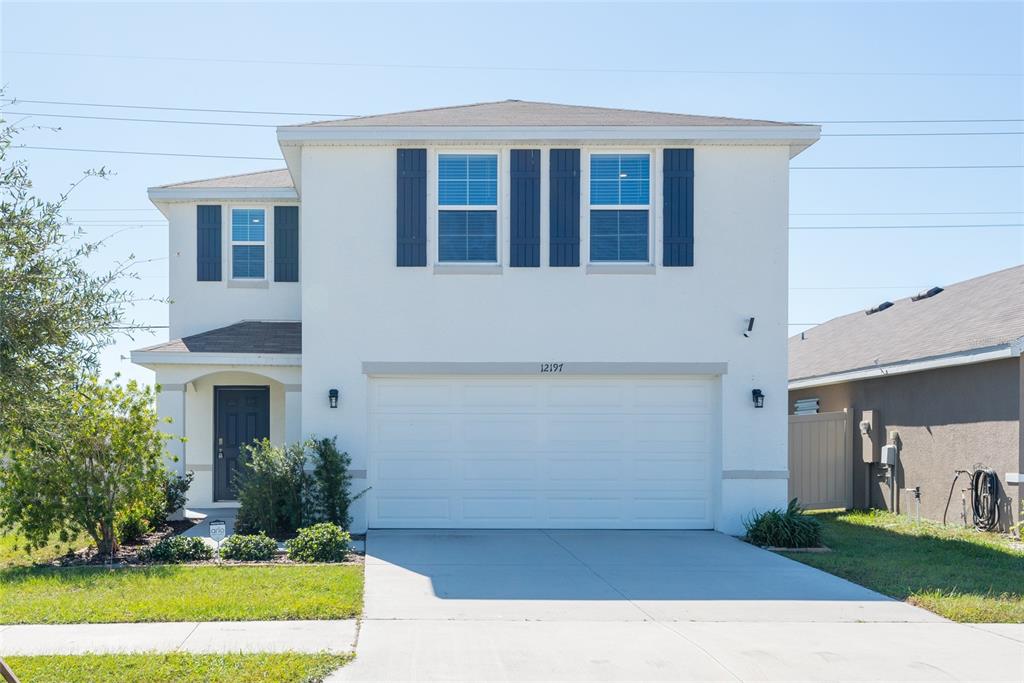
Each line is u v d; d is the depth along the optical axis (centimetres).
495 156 1462
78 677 658
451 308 1446
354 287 1442
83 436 1112
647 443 1465
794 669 710
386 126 1427
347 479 1403
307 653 725
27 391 598
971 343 1494
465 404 1458
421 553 1220
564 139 1435
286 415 1531
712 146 1461
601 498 1461
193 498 1720
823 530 1477
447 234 1458
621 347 1451
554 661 723
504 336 1446
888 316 2214
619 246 1462
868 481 1859
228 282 1825
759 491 1434
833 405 2080
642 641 785
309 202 1446
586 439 1462
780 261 1455
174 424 1521
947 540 1376
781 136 1442
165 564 1127
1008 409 1433
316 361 1434
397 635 793
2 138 621
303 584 978
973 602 928
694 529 1460
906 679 688
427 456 1453
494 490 1456
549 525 1455
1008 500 1427
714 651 756
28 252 609
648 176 1466
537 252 1452
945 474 1602
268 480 1348
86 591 941
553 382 1463
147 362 1507
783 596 973
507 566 1130
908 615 890
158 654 718
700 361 1448
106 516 1164
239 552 1154
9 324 587
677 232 1453
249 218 1845
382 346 1441
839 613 898
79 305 614
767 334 1452
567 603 929
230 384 1745
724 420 1442
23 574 1052
